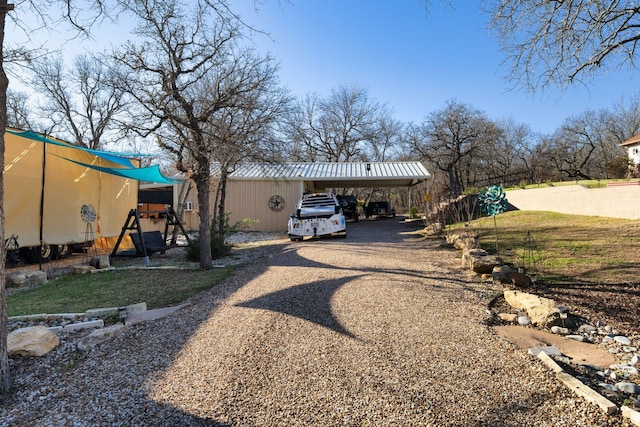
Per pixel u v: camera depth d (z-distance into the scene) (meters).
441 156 35.41
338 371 3.44
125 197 14.86
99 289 7.19
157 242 12.63
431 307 5.16
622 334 4.41
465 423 2.69
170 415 2.84
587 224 11.21
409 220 23.59
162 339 4.31
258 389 3.17
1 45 3.30
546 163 33.06
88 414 2.88
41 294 7.00
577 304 5.29
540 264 7.23
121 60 8.27
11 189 9.79
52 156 11.09
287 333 4.31
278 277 7.25
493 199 16.50
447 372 3.39
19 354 3.94
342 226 14.92
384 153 43.50
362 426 2.67
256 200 21.47
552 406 2.87
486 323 4.67
